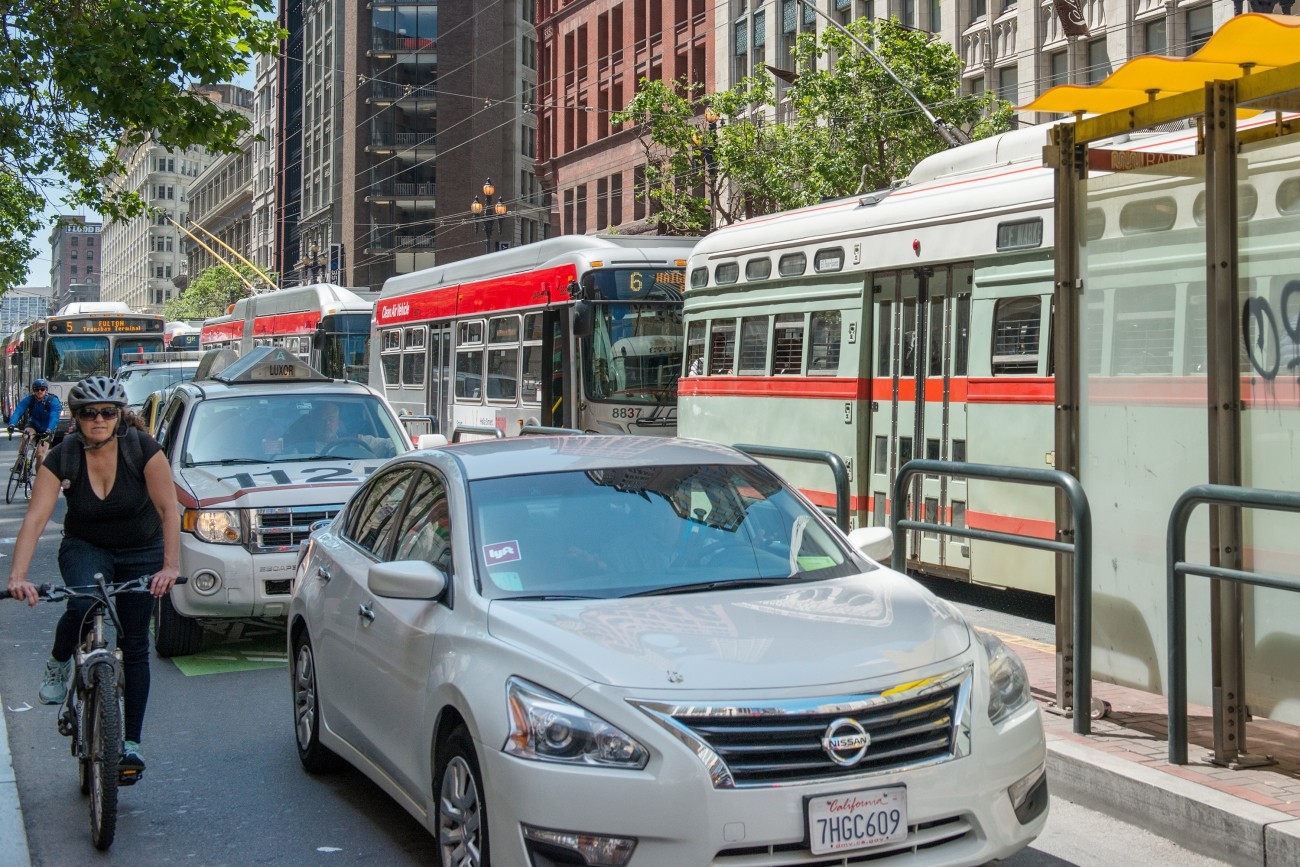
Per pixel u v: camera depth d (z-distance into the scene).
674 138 35.53
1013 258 10.66
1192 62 6.11
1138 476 6.57
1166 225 6.45
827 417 12.94
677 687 4.27
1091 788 5.74
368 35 86.44
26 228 32.44
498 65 86.19
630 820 4.14
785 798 4.14
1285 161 5.77
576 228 58.56
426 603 5.29
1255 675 5.78
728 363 14.83
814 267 13.21
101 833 5.67
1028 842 4.59
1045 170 10.48
